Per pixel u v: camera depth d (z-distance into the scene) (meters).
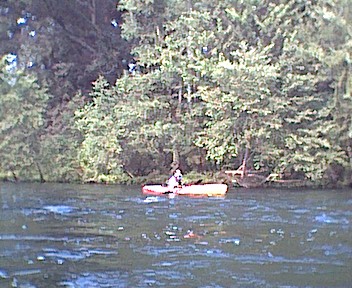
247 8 22.22
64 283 7.15
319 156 21.64
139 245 9.62
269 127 21.08
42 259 8.50
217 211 14.49
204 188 18.98
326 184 22.52
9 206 15.38
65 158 24.03
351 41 20.55
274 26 22.12
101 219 12.80
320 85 22.02
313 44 21.48
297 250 9.21
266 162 21.95
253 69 20.38
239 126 21.25
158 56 22.86
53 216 13.32
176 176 20.56
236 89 20.73
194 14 22.12
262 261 8.39
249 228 11.58
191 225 11.94
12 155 24.08
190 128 22.41
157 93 23.19
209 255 8.80
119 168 22.92
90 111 23.16
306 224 12.18
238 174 22.38
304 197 18.45
